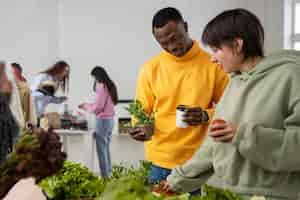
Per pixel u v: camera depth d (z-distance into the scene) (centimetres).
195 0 564
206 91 221
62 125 534
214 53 160
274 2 511
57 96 557
